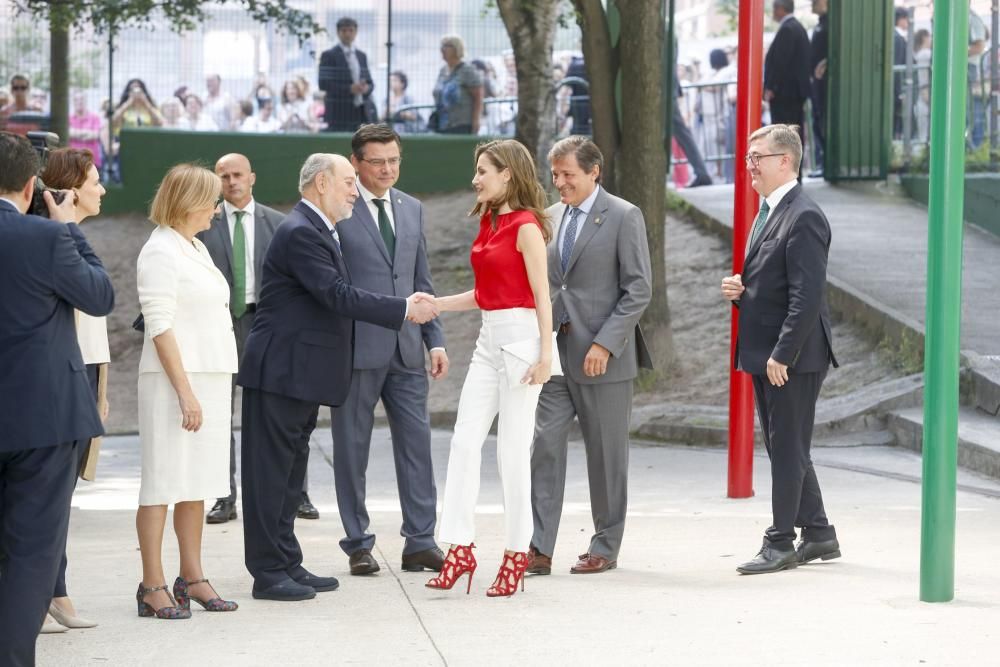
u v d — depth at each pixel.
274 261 7.20
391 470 12.80
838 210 19.75
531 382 7.16
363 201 8.19
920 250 17.89
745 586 7.46
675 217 21.05
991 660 5.84
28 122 24.66
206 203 6.88
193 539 7.04
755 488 11.30
